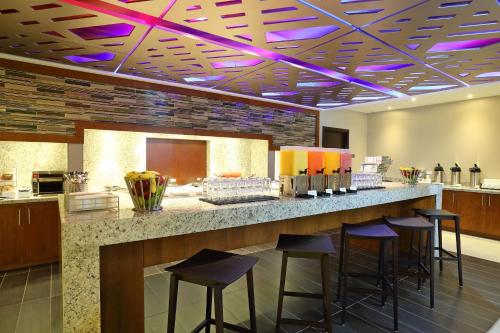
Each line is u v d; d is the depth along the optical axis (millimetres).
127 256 1919
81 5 2371
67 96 4129
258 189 2723
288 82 4762
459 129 6586
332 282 3543
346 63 3789
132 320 1927
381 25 2668
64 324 1610
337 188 3131
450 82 4785
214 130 5434
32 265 3861
